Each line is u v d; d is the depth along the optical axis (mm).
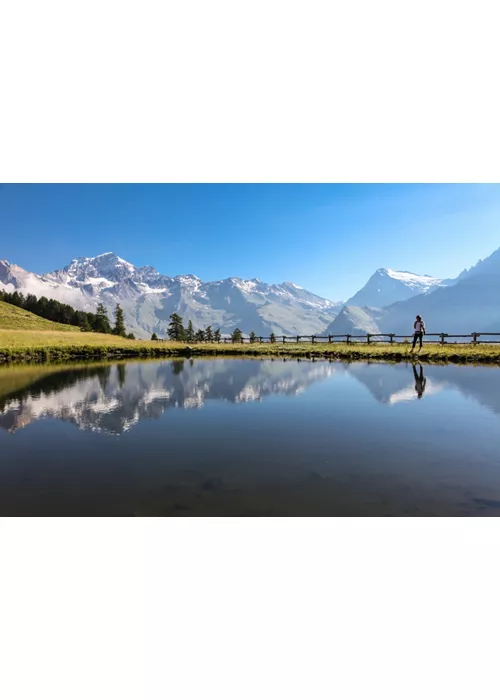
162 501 4848
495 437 7172
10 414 9195
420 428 7801
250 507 4703
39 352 26328
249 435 7426
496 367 17984
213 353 30734
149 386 13305
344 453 6391
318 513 4578
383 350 25750
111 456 6316
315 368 18453
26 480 5426
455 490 5086
